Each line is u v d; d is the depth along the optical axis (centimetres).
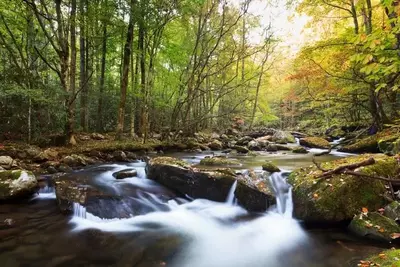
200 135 1800
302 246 434
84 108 1429
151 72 1284
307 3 1268
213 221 536
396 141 768
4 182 562
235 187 590
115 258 388
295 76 1216
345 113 1855
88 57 1554
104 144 1103
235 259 405
